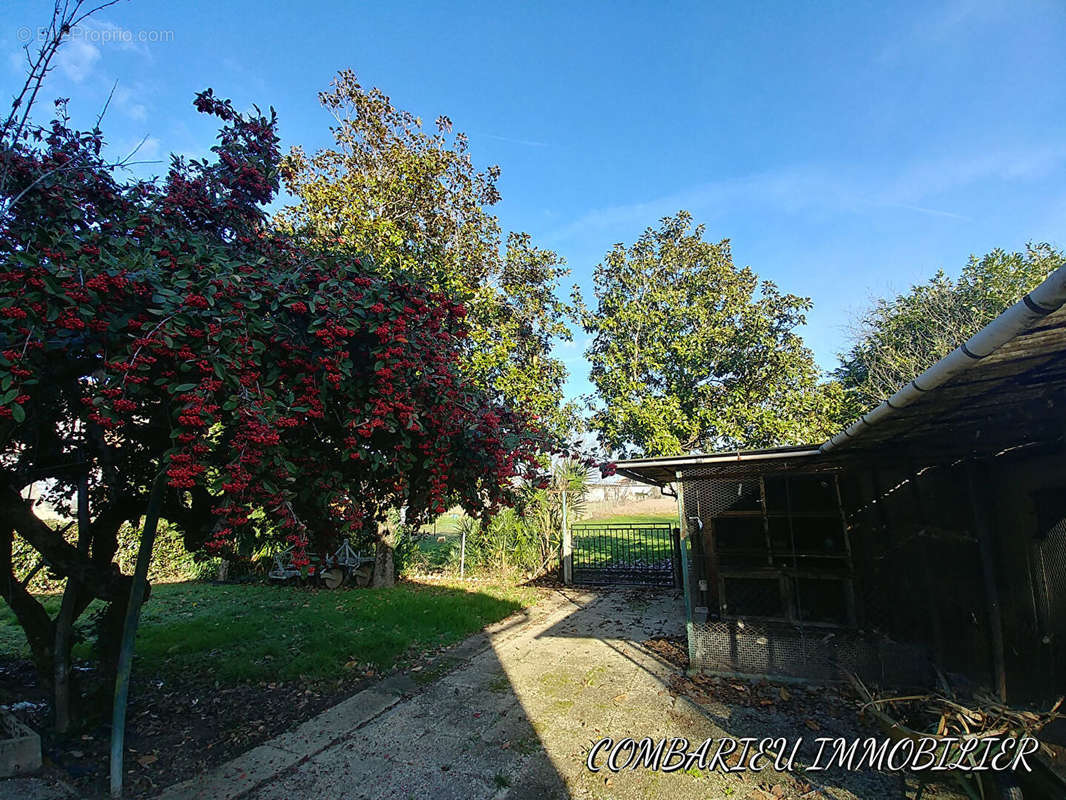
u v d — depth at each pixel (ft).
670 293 38.27
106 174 12.17
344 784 10.67
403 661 18.48
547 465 13.69
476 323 31.01
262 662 18.38
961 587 13.66
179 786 10.61
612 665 17.87
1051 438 10.68
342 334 8.73
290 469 8.95
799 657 16.07
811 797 10.03
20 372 6.95
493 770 11.16
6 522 12.51
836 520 18.08
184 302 8.00
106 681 13.35
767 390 37.22
